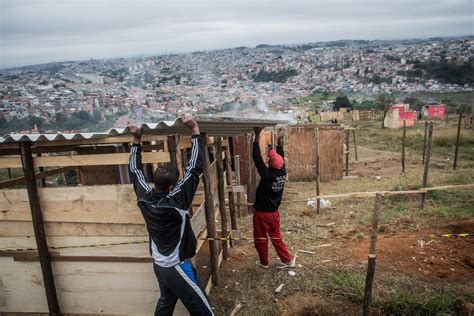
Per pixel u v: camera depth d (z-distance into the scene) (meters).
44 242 4.24
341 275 5.18
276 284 5.15
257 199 5.39
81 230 4.21
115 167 6.57
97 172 6.62
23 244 4.40
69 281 4.38
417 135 21.94
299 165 13.04
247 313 4.59
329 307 4.60
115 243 4.18
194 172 3.36
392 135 23.62
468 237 6.22
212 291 5.05
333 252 6.09
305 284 5.07
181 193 3.27
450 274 5.15
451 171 12.34
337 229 7.27
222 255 6.00
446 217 7.45
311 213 8.65
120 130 3.62
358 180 12.35
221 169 5.70
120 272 4.26
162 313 3.57
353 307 4.57
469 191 9.38
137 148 3.63
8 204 4.29
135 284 4.26
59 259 4.33
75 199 4.14
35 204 4.15
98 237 4.20
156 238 3.29
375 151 18.95
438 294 4.62
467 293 4.65
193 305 3.36
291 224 7.80
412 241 6.23
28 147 4.05
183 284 3.31
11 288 4.55
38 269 4.44
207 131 4.53
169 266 3.29
